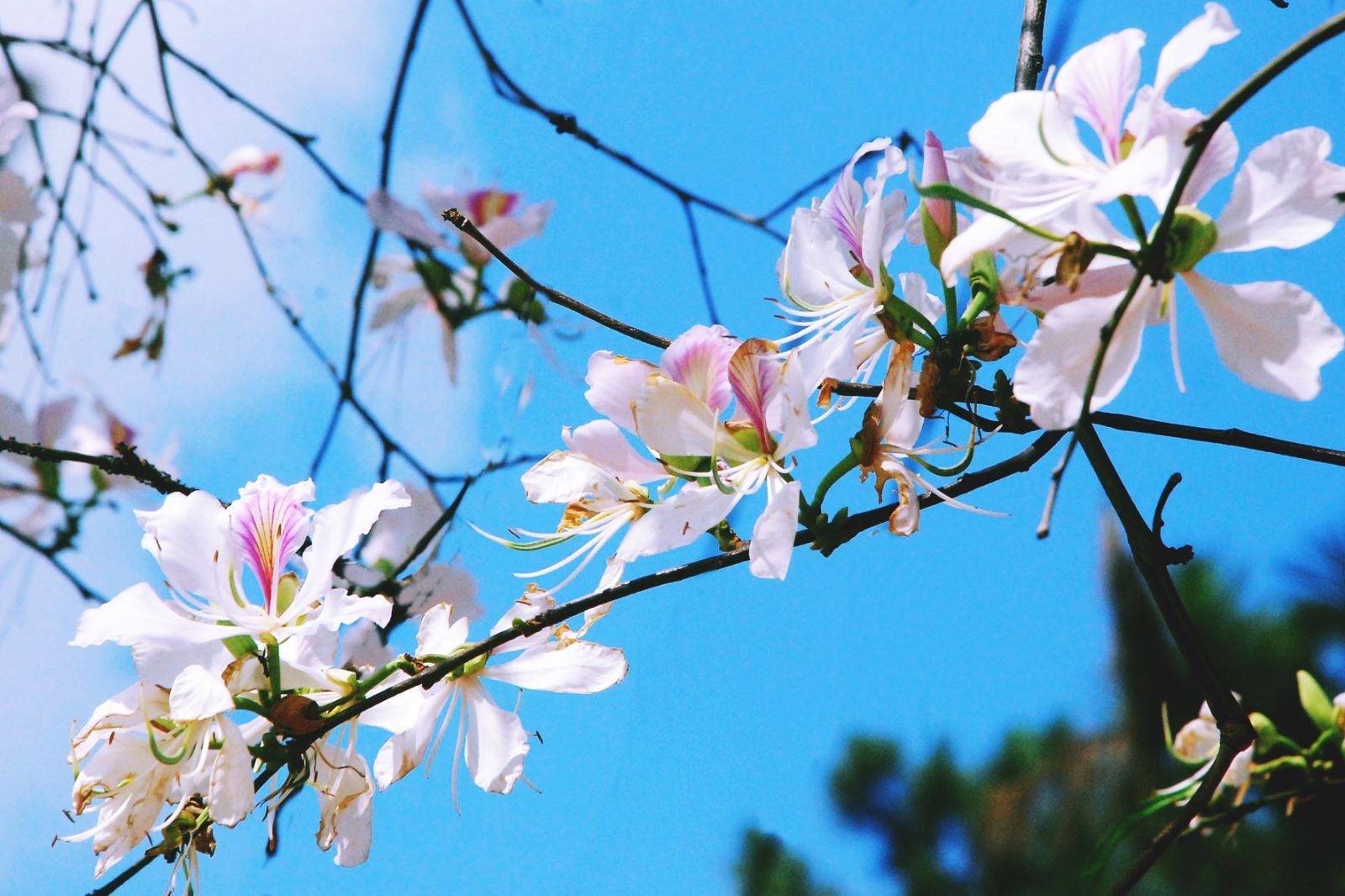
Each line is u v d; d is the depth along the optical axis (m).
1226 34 0.78
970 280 0.85
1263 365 0.79
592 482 0.87
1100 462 0.85
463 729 0.89
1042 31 0.94
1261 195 0.79
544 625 0.86
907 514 0.83
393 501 0.89
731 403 0.85
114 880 0.85
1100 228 0.80
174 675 0.85
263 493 0.89
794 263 0.87
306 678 0.86
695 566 0.85
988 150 0.80
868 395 0.88
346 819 0.88
